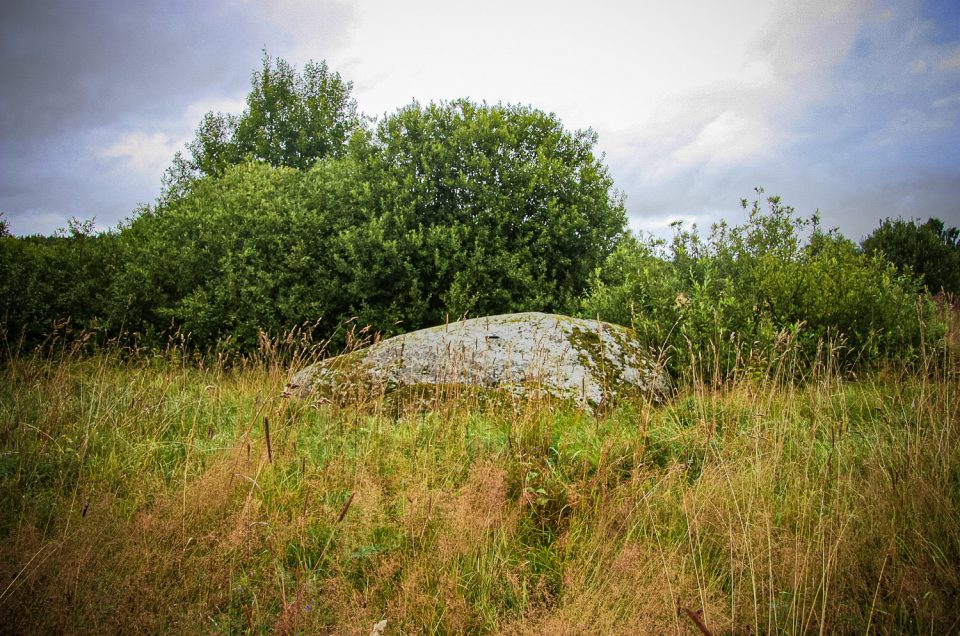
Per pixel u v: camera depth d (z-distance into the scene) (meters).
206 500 2.97
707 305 6.00
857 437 3.73
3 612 2.03
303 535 2.71
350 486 3.28
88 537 2.49
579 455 3.62
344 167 10.23
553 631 2.07
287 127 17.84
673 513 2.99
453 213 9.16
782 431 3.52
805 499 2.92
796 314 5.93
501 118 9.48
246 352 8.35
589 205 9.45
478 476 3.05
